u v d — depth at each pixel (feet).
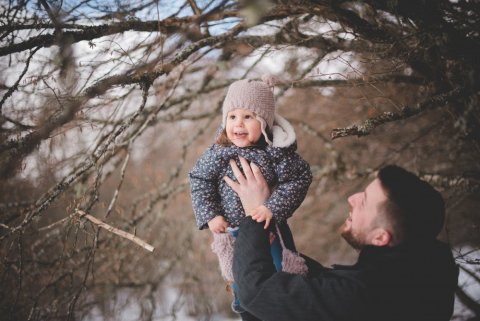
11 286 12.37
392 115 8.14
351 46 10.04
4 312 11.88
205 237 22.84
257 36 10.66
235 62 12.58
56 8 8.02
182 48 9.26
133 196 21.42
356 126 8.00
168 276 21.04
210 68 13.35
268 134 7.09
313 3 8.73
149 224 16.19
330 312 5.52
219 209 6.99
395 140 20.17
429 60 9.13
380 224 5.92
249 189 6.57
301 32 10.75
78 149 11.71
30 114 9.20
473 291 14.70
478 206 17.08
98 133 10.82
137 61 8.66
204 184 7.04
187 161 25.03
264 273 5.85
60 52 8.39
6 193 12.26
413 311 5.62
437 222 5.93
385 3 8.32
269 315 5.72
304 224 24.84
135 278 18.86
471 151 14.60
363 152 21.35
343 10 8.71
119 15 8.61
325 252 24.70
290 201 6.63
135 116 8.57
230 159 6.96
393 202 5.86
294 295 5.60
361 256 6.03
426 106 8.38
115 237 14.99
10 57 8.77
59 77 8.62
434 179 13.38
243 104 6.73
